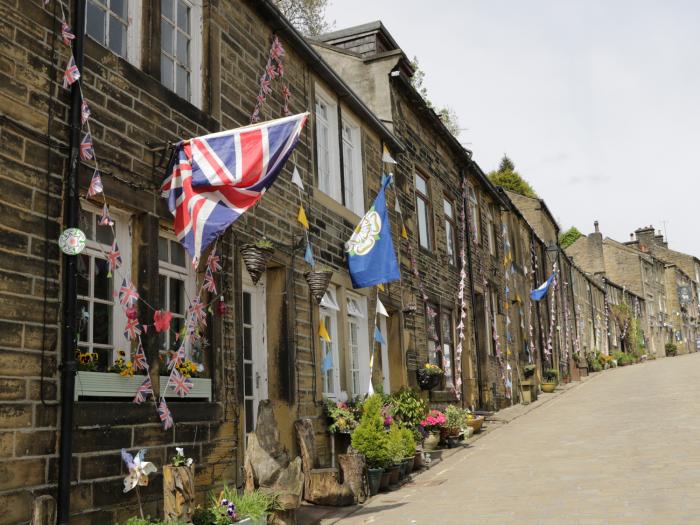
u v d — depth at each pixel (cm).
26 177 546
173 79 776
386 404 1159
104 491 582
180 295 736
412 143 1584
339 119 1188
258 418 749
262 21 965
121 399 629
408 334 1387
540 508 789
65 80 586
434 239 1661
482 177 2083
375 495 950
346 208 1167
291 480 723
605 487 882
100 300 625
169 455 665
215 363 755
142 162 674
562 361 3478
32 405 525
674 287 7612
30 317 535
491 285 2170
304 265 991
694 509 729
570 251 5900
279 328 922
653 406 1842
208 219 655
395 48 1683
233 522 631
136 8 719
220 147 669
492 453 1274
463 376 1809
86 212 625
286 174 973
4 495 493
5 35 543
